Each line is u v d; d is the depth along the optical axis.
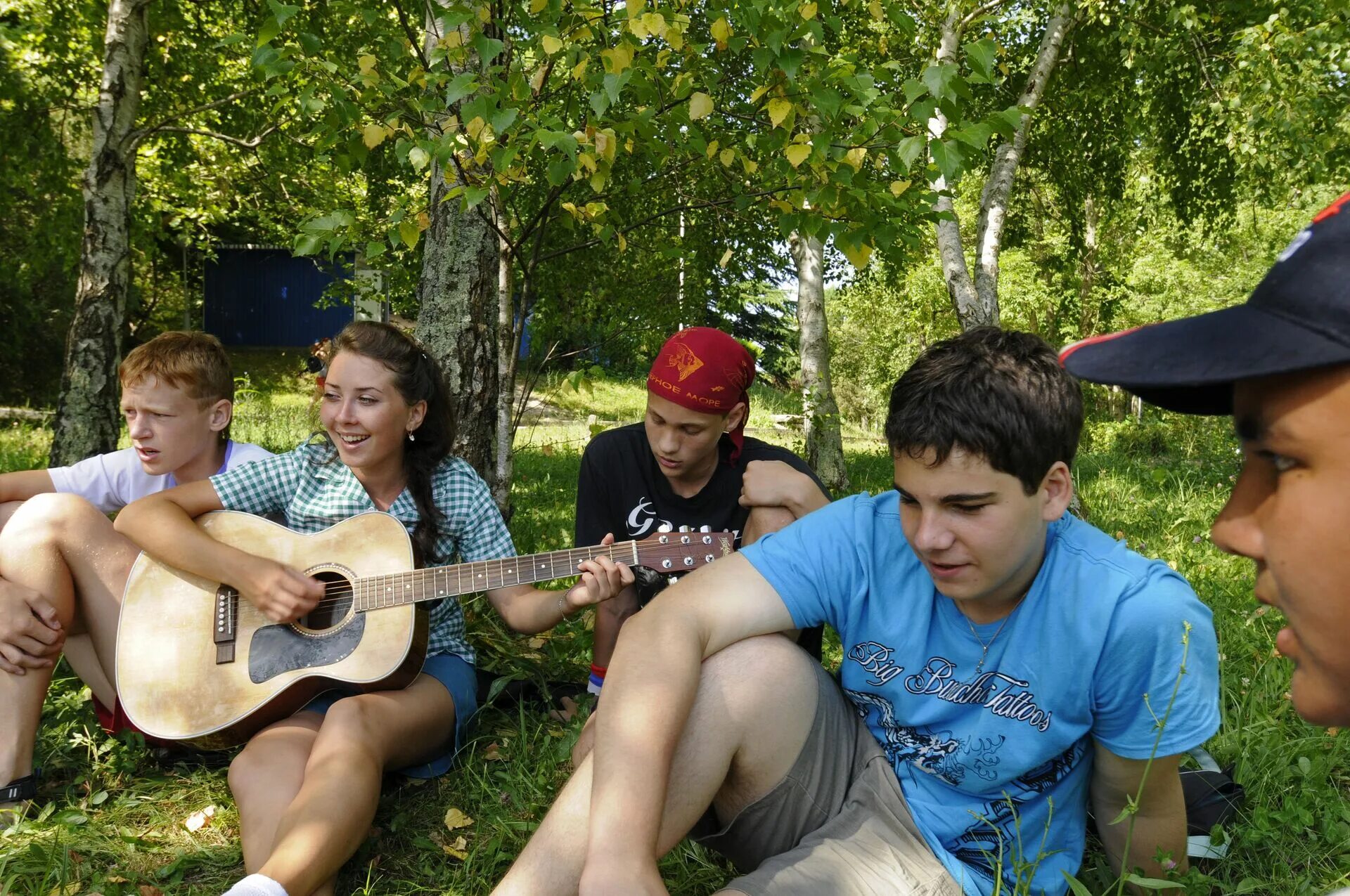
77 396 6.54
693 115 3.33
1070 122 11.33
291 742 2.40
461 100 3.75
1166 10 8.85
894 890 1.72
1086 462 12.57
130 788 2.68
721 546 2.81
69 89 8.76
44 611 2.55
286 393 21.47
